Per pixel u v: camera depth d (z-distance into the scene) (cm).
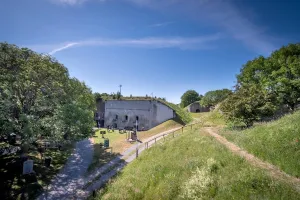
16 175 1548
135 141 2906
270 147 1018
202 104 6494
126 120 4550
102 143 2877
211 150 1262
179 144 1711
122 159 2055
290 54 2409
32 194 1301
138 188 1158
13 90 1580
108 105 5047
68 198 1266
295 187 679
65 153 2352
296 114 1306
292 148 907
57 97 1878
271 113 1702
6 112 1452
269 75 2398
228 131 1762
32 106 1675
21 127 1500
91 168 1820
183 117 4625
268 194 679
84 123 2097
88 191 1355
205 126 2503
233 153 1101
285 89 2088
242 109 1744
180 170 1161
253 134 1307
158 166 1348
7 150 2034
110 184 1366
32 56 1678
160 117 4291
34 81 1623
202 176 933
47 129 1664
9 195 1275
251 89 1838
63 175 1653
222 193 796
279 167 857
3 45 1595
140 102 4350
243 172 855
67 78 2023
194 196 848
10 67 1617
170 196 953
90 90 3897
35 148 2358
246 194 726
